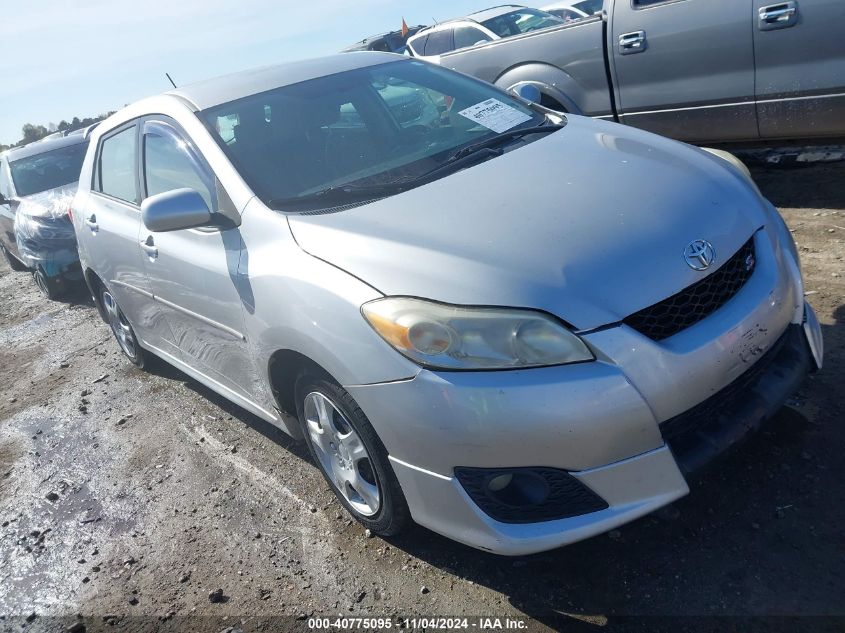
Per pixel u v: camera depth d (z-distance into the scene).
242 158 3.14
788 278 2.58
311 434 2.96
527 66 6.04
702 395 2.25
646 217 2.43
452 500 2.32
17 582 3.21
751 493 2.63
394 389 2.29
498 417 2.15
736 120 5.07
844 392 3.01
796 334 2.61
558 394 2.12
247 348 3.07
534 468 2.19
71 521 3.58
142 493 3.66
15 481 4.14
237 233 3.00
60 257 7.77
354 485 2.79
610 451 2.17
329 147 3.23
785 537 2.43
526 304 2.18
